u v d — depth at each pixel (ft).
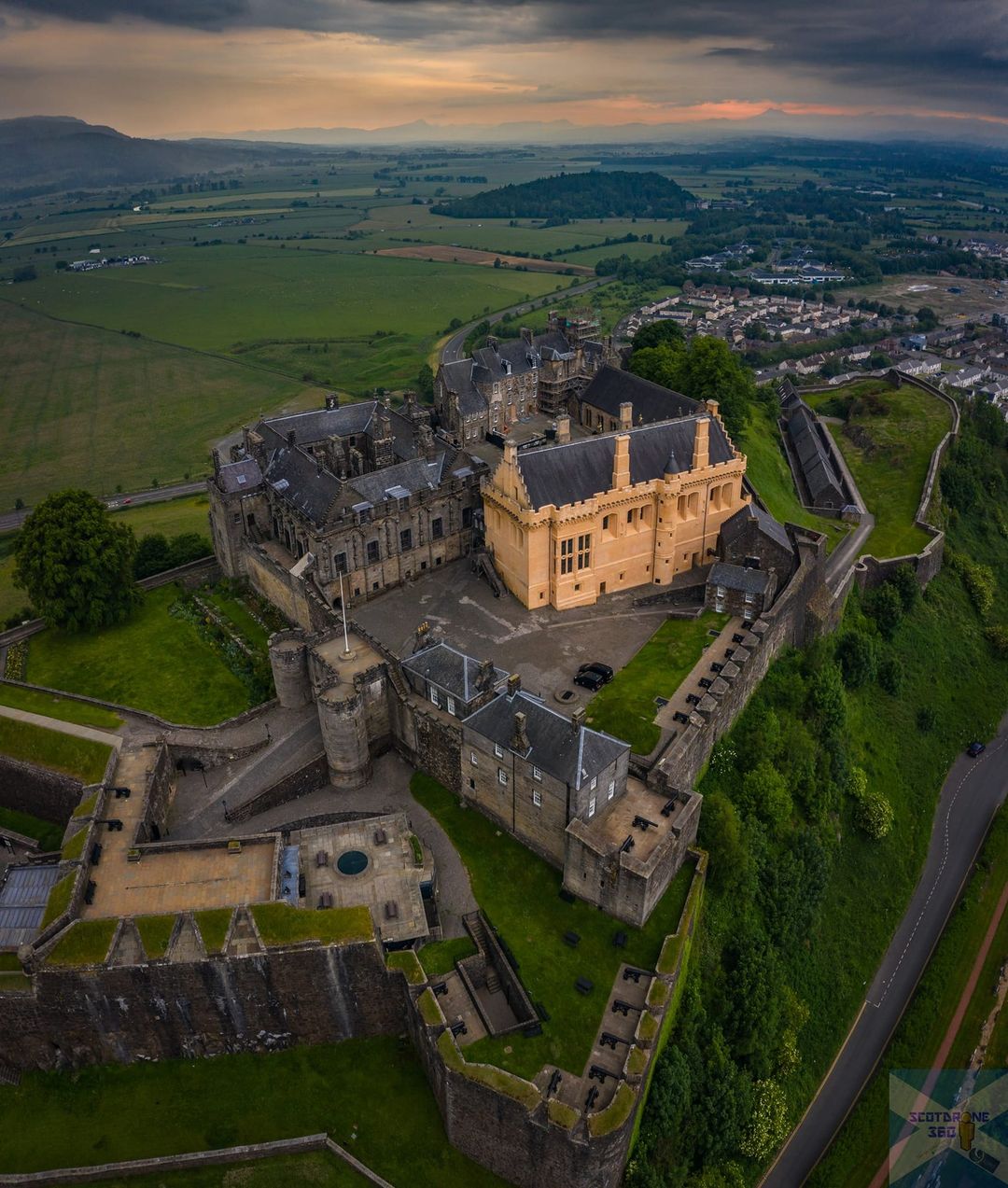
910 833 419.95
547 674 361.92
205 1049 274.98
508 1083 233.35
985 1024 342.03
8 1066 266.98
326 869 291.58
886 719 459.73
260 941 257.34
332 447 446.19
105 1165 246.06
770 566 415.23
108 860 288.30
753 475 546.67
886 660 471.62
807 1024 333.42
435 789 336.70
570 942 276.00
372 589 418.10
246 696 380.99
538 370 619.67
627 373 563.07
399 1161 252.42
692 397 568.82
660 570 424.87
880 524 549.13
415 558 429.79
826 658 427.33
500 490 400.26
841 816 393.29
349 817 322.96
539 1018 254.88
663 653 373.81
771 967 317.42
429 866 293.02
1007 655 538.47
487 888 295.28
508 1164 246.47
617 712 337.11
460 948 275.39
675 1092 259.39
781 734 375.66
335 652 352.49
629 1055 241.55
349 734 326.44
